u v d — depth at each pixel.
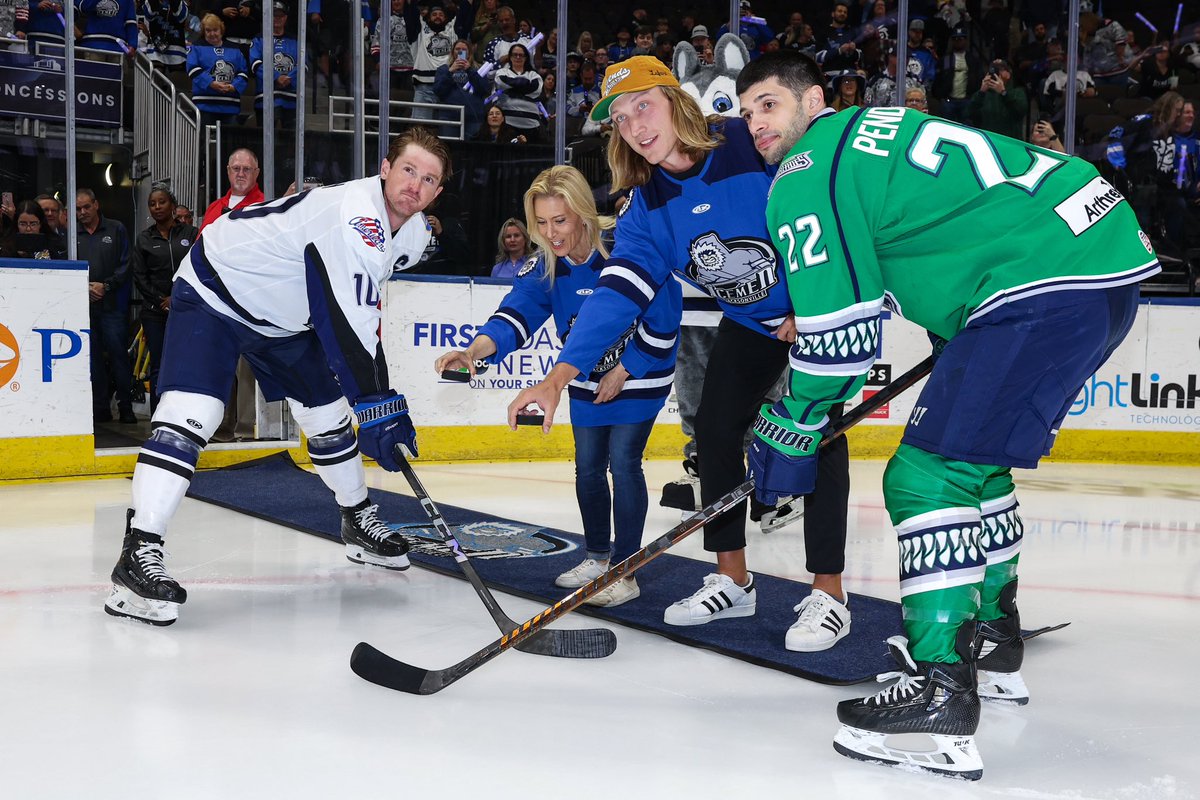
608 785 1.87
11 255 6.41
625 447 3.06
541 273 3.19
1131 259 1.88
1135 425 7.25
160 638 2.75
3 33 7.43
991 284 1.88
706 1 10.38
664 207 2.69
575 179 3.01
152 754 1.97
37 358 5.52
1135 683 2.52
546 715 2.22
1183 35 11.08
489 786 1.85
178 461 2.97
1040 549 4.15
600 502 3.14
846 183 1.93
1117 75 10.23
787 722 2.21
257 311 3.00
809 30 9.85
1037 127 8.73
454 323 6.55
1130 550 4.17
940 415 1.92
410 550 3.73
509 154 7.85
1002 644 2.32
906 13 7.26
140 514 2.94
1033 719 2.26
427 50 8.42
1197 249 8.62
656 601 3.16
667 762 1.98
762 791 1.85
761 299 2.69
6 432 5.47
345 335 2.84
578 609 3.06
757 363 2.80
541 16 9.84
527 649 2.58
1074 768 1.99
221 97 7.83
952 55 9.52
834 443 2.69
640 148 2.59
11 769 1.89
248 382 6.33
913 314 2.03
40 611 2.99
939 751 1.92
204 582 3.37
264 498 4.89
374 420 2.83
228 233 2.97
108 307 6.79
